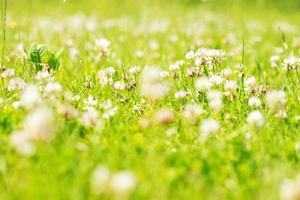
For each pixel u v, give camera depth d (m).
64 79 6.53
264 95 5.79
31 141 3.99
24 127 4.39
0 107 5.06
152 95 5.25
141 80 5.97
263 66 8.27
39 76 5.83
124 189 3.20
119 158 4.02
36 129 3.84
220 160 4.09
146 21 15.41
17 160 3.92
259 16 18.48
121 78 6.49
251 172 3.96
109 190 3.26
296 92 5.97
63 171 3.75
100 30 12.59
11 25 10.29
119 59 8.27
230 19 16.44
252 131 4.68
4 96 5.57
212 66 6.31
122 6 18.66
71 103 5.30
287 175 3.88
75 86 6.16
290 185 3.39
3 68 6.50
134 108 5.34
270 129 4.78
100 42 6.94
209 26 14.48
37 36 10.63
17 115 4.70
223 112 5.26
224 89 5.94
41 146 4.01
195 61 6.25
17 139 3.89
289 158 4.26
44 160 3.92
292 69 6.32
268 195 3.54
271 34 13.59
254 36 12.56
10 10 16.55
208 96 5.43
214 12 18.12
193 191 3.57
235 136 4.60
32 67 6.68
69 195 3.38
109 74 6.53
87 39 10.98
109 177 3.33
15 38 10.05
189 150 4.31
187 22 15.09
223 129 4.78
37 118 3.86
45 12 17.02
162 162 3.96
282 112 5.13
